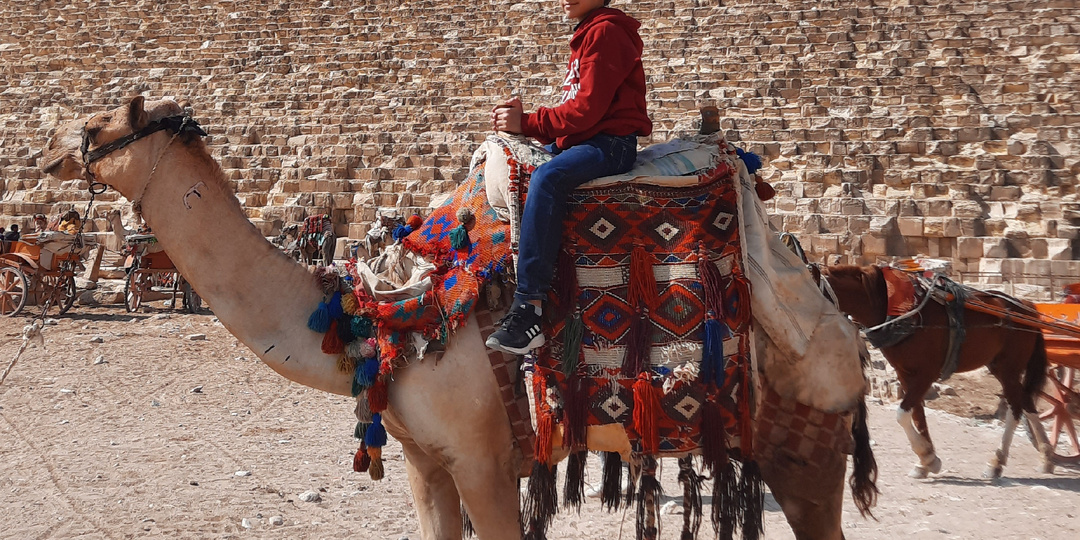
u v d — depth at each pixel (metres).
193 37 34.62
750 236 3.46
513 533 3.35
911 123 23.42
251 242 3.32
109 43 35.06
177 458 7.38
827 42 27.91
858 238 20.91
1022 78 24.16
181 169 3.24
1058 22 25.91
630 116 3.38
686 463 3.42
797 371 3.51
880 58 26.58
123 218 25.27
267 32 34.16
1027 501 6.69
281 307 3.32
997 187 21.03
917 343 7.48
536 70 29.94
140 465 7.12
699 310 3.24
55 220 24.56
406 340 3.22
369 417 3.22
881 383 11.13
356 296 3.28
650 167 3.42
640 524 3.29
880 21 28.03
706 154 3.50
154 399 9.82
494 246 3.32
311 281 3.42
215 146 28.89
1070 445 8.90
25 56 34.94
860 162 22.75
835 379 3.52
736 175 3.46
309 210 26.03
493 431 3.29
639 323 3.22
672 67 28.44
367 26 33.72
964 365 7.64
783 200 22.36
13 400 9.59
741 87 26.86
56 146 3.37
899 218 20.81
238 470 7.05
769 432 3.55
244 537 5.48
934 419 9.95
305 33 33.97
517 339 3.07
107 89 32.53
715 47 28.83
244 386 10.79
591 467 7.63
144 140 3.22
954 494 6.88
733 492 3.34
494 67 30.30
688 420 3.24
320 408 9.63
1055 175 20.78
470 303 3.22
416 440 3.32
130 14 36.34
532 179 3.26
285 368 3.30
